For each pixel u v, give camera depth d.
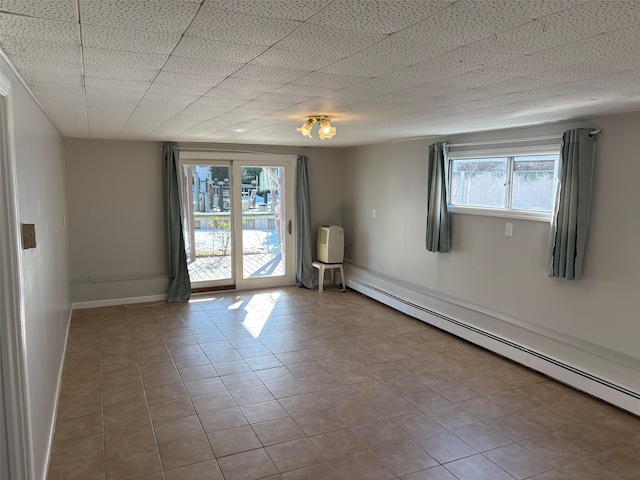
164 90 2.66
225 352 4.64
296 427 3.23
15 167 1.96
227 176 6.91
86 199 6.04
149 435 3.12
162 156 6.32
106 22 1.49
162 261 6.52
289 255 7.48
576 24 1.48
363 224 7.06
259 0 1.30
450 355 4.59
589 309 3.81
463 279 5.14
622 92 2.64
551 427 3.26
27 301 2.21
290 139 5.97
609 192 3.59
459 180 5.21
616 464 2.84
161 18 1.46
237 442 3.04
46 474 2.66
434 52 1.84
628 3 1.29
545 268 4.16
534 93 2.70
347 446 3.01
